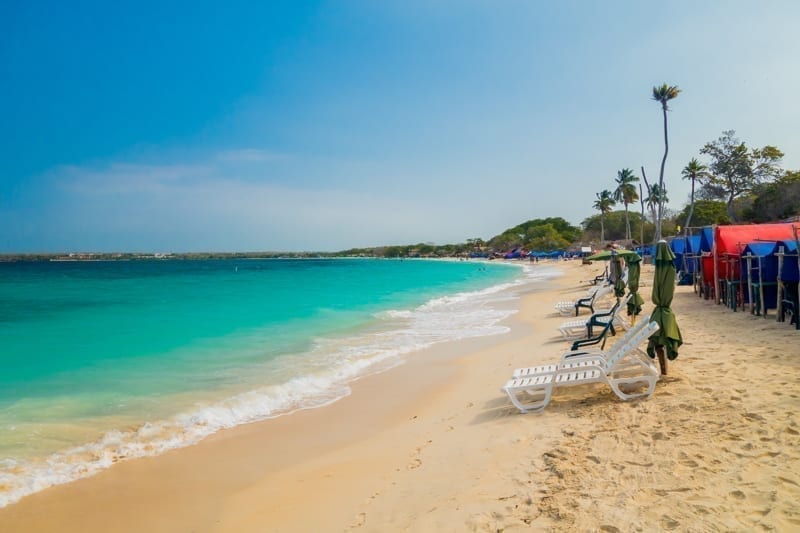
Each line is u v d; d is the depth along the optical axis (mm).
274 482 5801
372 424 7801
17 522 4949
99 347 13250
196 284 40000
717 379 7199
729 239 15281
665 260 7453
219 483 5805
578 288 31641
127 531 4785
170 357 12211
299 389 9695
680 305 16859
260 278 51469
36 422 7629
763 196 53469
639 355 7883
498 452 5719
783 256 11391
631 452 5094
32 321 17828
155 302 24766
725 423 5438
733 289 14477
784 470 4223
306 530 4582
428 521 4316
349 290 34438
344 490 5367
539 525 3932
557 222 169125
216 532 4730
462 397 8875
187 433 7387
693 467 4527
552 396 7715
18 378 10094
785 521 3479
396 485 5301
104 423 7676
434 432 7035
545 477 4820
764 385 6637
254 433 7441
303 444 7004
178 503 5332
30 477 5895
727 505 3803
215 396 9086
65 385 9625
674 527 3607
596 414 6480
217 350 13094
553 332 14977
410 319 19562
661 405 6387
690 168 56875
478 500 4551
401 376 10758
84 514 5113
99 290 32719
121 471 6117
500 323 18156
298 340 14758
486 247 178125
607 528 3725
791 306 11234
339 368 11297
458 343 14375
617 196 84312
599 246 95812
